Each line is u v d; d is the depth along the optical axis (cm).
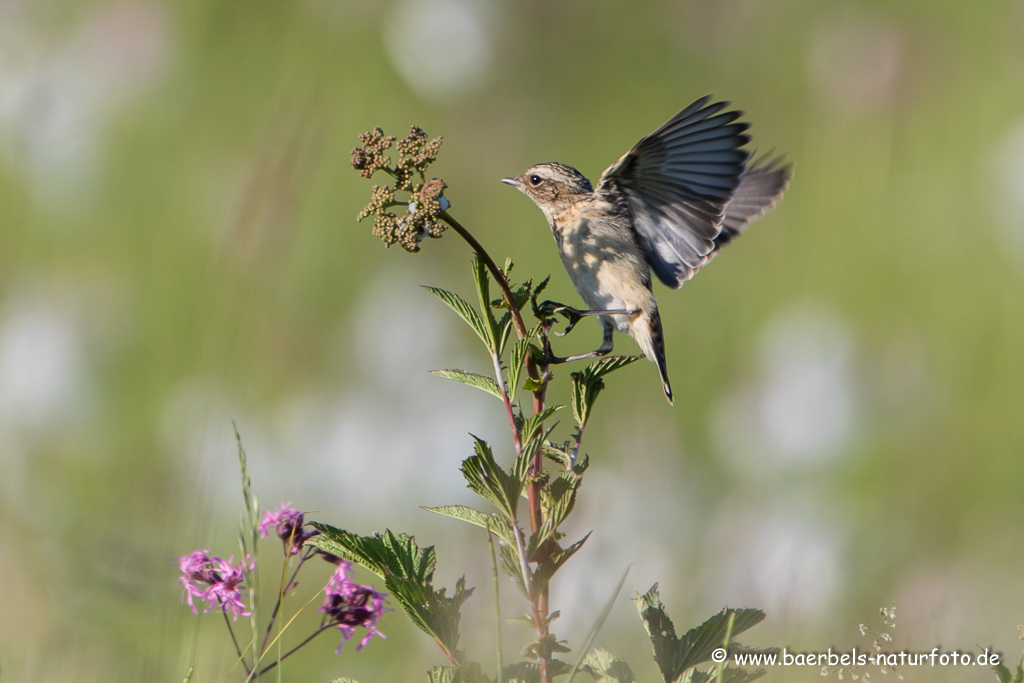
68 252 1402
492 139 1631
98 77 1564
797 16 1894
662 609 512
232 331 1163
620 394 1277
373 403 1190
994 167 1562
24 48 1541
